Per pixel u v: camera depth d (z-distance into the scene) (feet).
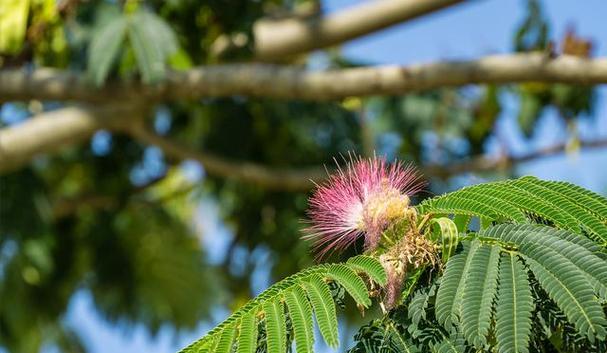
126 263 31.71
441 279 7.52
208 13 22.88
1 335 30.35
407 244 7.81
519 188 7.92
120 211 30.96
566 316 7.07
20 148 22.97
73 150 30.07
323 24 23.56
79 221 30.78
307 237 8.58
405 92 20.79
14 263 28.40
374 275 7.67
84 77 21.65
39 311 30.45
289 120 28.58
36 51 21.94
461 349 7.38
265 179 27.84
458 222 8.13
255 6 23.15
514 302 7.11
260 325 7.84
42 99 21.98
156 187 32.45
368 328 7.76
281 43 23.68
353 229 8.35
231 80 21.56
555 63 19.12
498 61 19.72
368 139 28.43
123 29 19.88
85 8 21.38
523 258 7.33
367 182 8.30
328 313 7.52
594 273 7.12
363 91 21.08
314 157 28.91
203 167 27.66
